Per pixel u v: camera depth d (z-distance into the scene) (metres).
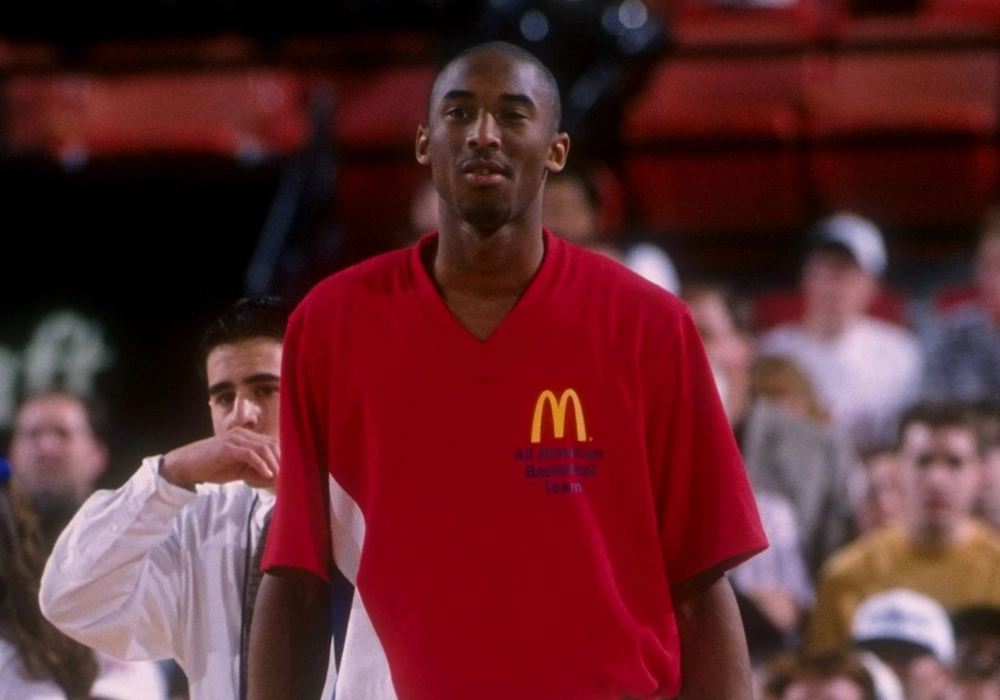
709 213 22.69
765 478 19.19
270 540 7.53
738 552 7.44
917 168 22.58
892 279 22.11
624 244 22.42
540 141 7.30
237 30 23.61
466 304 7.53
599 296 7.54
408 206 22.50
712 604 7.56
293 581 7.55
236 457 8.79
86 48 23.73
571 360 7.39
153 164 22.62
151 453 21.73
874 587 18.08
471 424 7.29
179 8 23.58
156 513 9.05
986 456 18.97
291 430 7.56
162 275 22.55
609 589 7.22
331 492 7.53
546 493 7.23
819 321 21.48
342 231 22.55
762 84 23.12
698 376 7.60
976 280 21.89
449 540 7.20
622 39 22.61
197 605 9.50
